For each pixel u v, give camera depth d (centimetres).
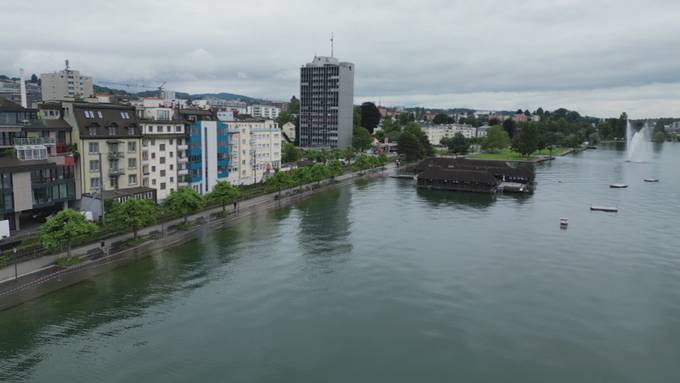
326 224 12012
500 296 7681
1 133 9700
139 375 5372
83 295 7194
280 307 7119
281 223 11994
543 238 11019
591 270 8900
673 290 8000
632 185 19538
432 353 5959
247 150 16900
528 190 18412
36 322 6350
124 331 6272
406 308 7175
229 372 5481
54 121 10806
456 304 7350
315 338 6266
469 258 9469
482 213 13825
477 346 6141
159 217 11244
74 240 8988
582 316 7019
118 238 9775
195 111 14988
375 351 5984
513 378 5472
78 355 5703
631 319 6950
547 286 8106
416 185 19438
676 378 5531
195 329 6394
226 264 8794
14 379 5219
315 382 5334
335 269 8719
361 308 7150
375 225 12044
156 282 7825
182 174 13662
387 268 8831
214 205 13638
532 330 6575
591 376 5541
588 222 12694
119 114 11938
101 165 10469
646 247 10369
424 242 10538
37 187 9788
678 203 15488
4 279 7362
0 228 8612
